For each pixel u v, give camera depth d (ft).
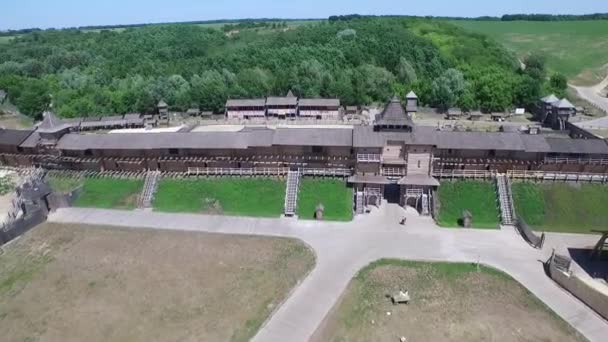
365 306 149.79
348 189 224.74
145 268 172.65
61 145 246.68
